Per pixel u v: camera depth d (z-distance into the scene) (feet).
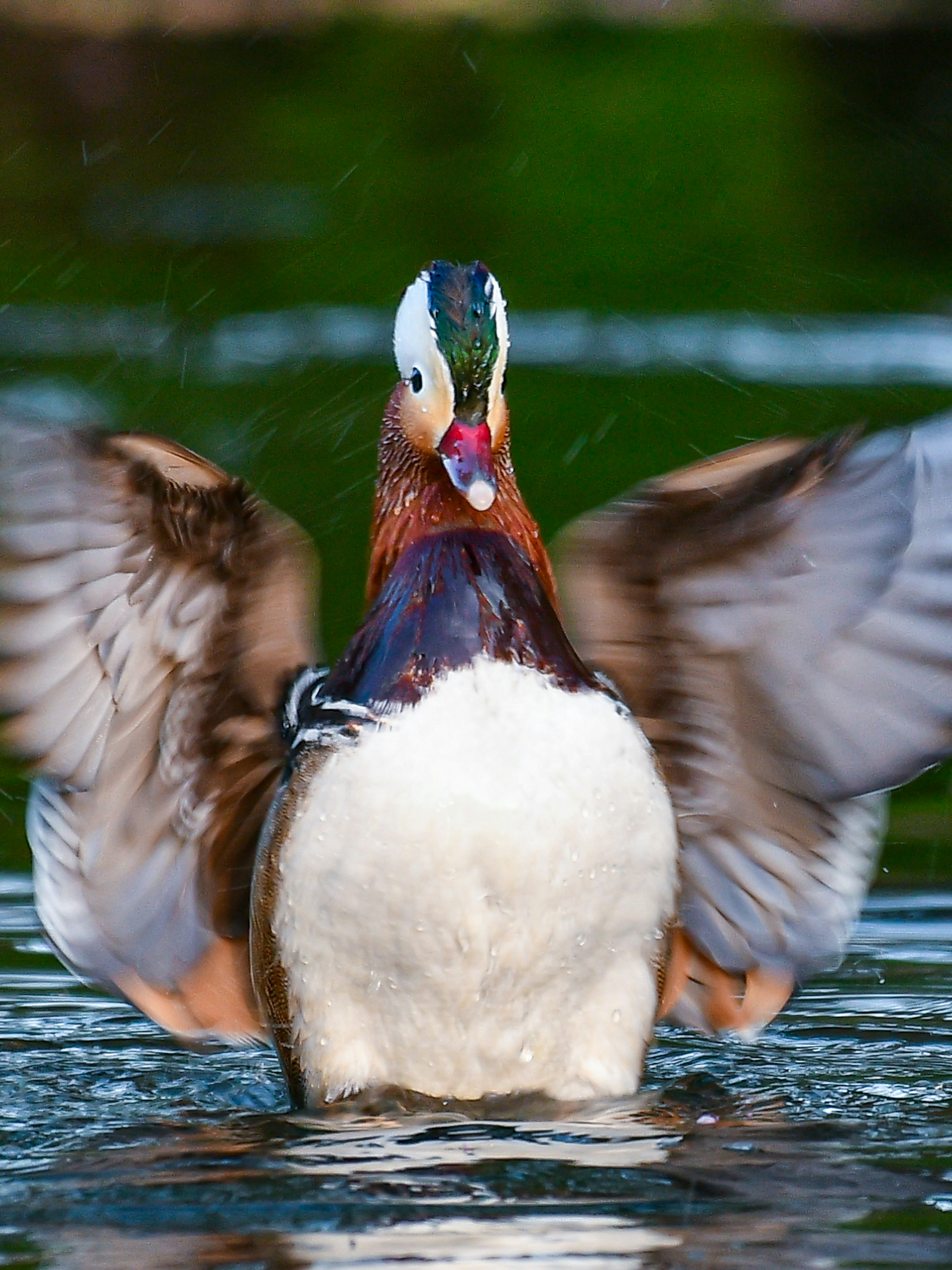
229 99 194.39
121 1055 37.45
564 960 31.68
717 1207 26.71
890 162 176.55
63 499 31.96
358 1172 28.45
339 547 79.46
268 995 32.89
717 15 205.16
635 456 95.25
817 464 31.48
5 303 143.13
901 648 33.37
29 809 35.76
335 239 161.17
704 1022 36.96
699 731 35.09
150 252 157.28
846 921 35.47
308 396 111.86
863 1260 24.53
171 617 33.65
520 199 168.14
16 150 185.57
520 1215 26.30
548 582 34.99
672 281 149.59
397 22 208.85
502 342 34.42
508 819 30.55
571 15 209.36
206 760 34.99
